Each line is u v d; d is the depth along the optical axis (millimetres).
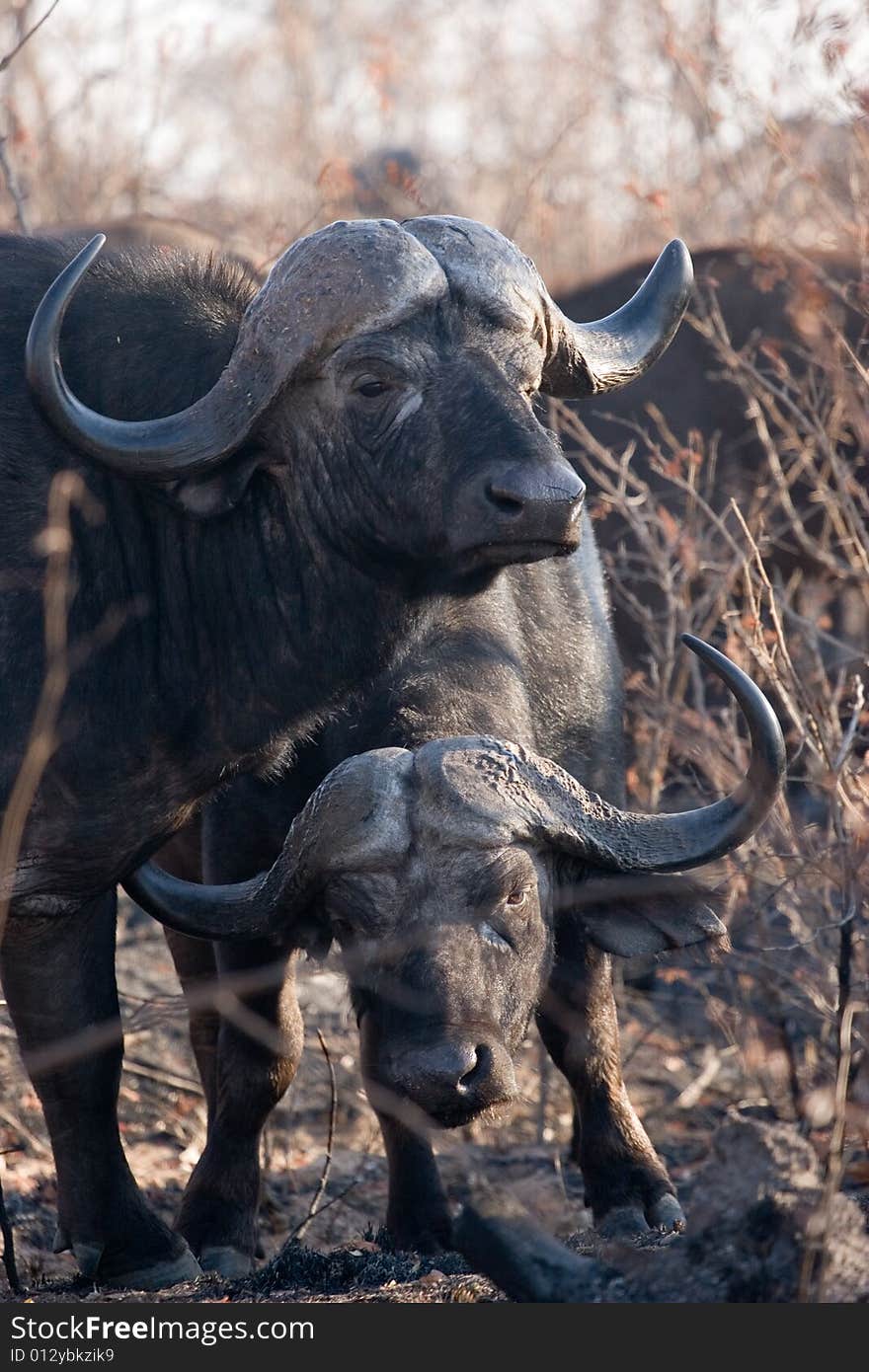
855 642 16969
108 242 10898
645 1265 7676
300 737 9680
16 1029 9812
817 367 17172
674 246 10219
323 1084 14336
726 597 15148
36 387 8500
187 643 9250
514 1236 7957
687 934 10258
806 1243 7277
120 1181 9859
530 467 8070
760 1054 13109
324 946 9750
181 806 9539
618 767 11945
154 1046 14984
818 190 16094
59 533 8188
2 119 23375
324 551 9016
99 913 9781
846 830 11477
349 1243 10828
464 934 9047
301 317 8523
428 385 8445
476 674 10336
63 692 8930
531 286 8875
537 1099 13828
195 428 8633
